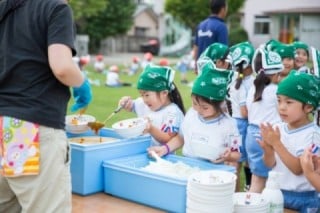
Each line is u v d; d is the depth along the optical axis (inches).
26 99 86.4
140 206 102.8
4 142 86.7
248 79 166.9
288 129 109.6
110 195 109.3
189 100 431.2
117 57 1229.1
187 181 93.6
